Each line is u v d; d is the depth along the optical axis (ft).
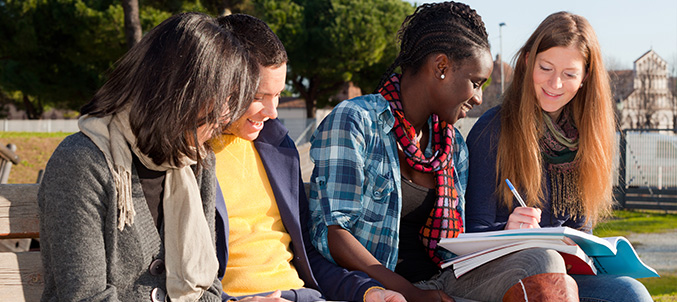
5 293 5.72
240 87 5.14
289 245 7.13
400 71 8.03
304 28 83.20
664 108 132.05
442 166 7.70
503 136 8.23
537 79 8.09
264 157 7.04
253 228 6.75
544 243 6.23
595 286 6.93
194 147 5.20
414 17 7.82
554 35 7.97
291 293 6.48
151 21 52.39
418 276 7.91
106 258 5.03
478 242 6.56
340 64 83.66
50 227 4.79
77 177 4.81
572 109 8.54
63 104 93.04
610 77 8.64
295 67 85.81
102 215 4.96
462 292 7.06
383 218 7.35
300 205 7.44
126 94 5.01
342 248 6.99
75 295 4.71
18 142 57.26
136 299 5.15
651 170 42.91
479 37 7.48
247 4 47.50
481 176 8.27
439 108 7.61
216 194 6.23
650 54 132.36
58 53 72.49
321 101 106.63
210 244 5.51
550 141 8.35
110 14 62.44
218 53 5.00
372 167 7.36
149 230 5.26
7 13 67.56
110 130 5.05
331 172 7.14
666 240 30.14
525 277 5.95
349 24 81.10
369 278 6.72
